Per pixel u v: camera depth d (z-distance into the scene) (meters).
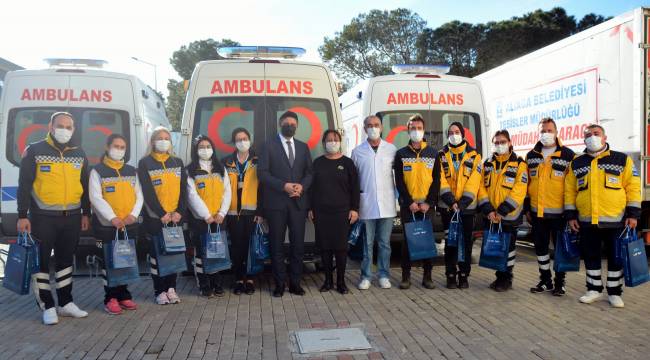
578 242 5.62
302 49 6.59
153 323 4.92
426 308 5.36
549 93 8.44
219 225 5.69
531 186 5.90
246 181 5.85
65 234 5.04
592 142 5.31
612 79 7.20
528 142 8.98
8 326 4.84
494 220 5.96
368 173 6.09
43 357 4.07
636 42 6.85
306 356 4.11
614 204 5.25
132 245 5.22
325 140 5.93
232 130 6.26
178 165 5.50
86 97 7.05
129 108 7.15
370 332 4.63
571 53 7.95
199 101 6.22
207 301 5.69
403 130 7.60
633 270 5.21
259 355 4.13
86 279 6.75
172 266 5.48
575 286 6.20
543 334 4.54
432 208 6.16
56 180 4.91
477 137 7.72
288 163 5.77
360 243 6.28
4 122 6.85
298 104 6.36
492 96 10.23
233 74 6.29
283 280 5.87
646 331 4.60
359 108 8.05
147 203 5.36
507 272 5.98
